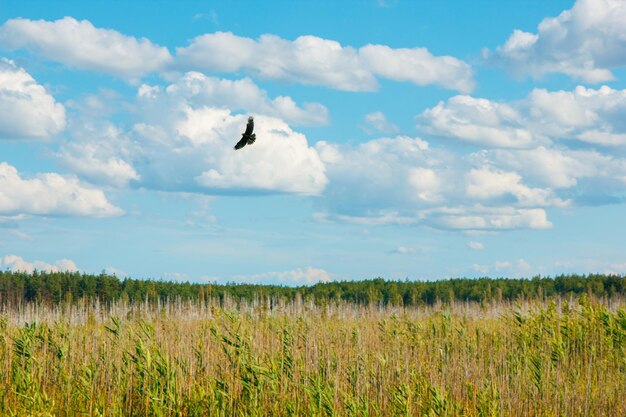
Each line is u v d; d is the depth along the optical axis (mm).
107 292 70188
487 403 19406
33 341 21875
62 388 20234
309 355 21766
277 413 18531
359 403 18969
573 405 19562
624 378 22281
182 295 71625
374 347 25500
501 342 25656
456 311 39594
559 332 26594
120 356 21953
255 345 22375
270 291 77688
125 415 19219
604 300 37906
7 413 18469
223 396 18641
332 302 42906
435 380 20156
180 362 20109
